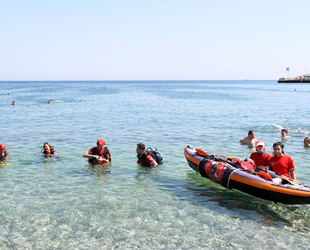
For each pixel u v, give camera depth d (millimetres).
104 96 62281
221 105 39656
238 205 7875
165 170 10688
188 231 6547
